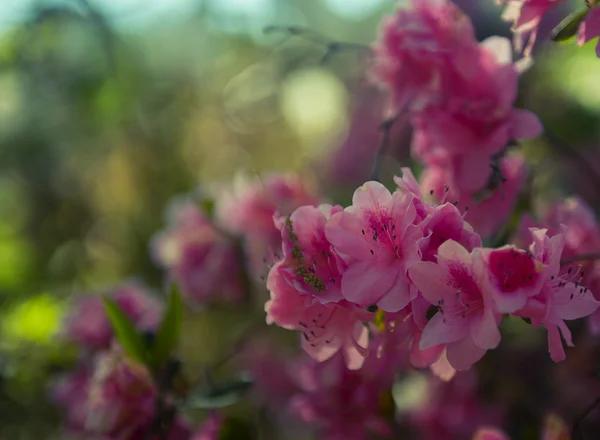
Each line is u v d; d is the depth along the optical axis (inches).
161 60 67.3
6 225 62.9
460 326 25.5
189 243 41.1
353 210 26.5
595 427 38.9
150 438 33.0
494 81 32.2
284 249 26.7
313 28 65.1
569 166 45.6
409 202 26.1
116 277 60.8
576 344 38.4
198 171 66.6
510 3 30.5
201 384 37.0
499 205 33.3
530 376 40.6
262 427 43.3
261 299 42.8
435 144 32.7
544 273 25.2
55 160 65.6
